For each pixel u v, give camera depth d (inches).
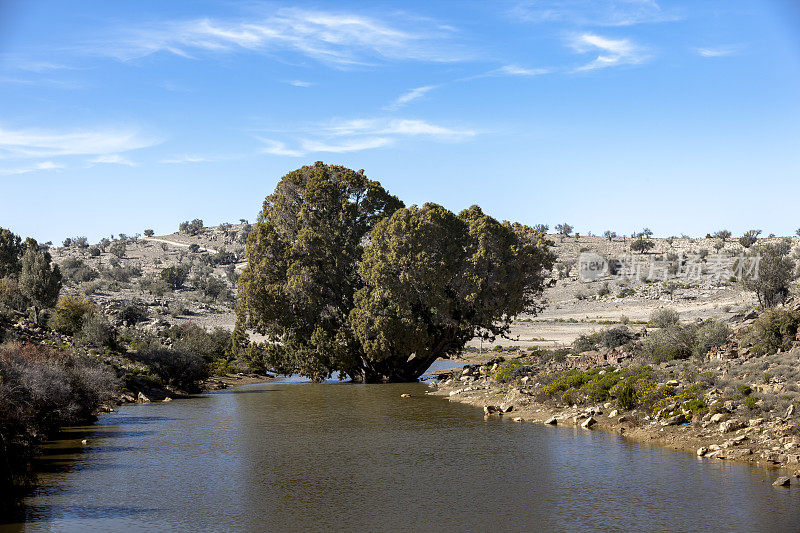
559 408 1378.0
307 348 2175.2
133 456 1013.8
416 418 1390.3
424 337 2121.1
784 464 844.0
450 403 1643.7
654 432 1071.0
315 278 2188.7
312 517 701.9
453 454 1008.9
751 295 4692.4
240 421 1366.9
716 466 865.5
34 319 2071.9
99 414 1467.8
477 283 2100.1
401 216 2080.5
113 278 6387.8
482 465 928.3
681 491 758.5
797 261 5265.8
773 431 934.4
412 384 2185.0
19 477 847.7
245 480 861.8
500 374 1815.9
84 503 756.0
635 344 1936.5
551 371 1742.1
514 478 850.8
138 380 1807.3
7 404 906.7
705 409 1067.9
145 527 670.5
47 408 1143.0
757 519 653.3
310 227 2297.0
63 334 2005.4
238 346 2345.0
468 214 2311.8
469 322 2215.8
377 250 2108.8
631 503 722.8
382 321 2048.5
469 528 658.2
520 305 2252.7
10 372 1092.5
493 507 727.1
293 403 1679.4
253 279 2220.7
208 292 5610.2
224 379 2348.7
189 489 818.2
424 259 2038.6
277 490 811.4
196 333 2785.4
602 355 1806.1
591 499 745.0
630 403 1222.9
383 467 930.7
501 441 1099.9
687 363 1485.0
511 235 2215.8
